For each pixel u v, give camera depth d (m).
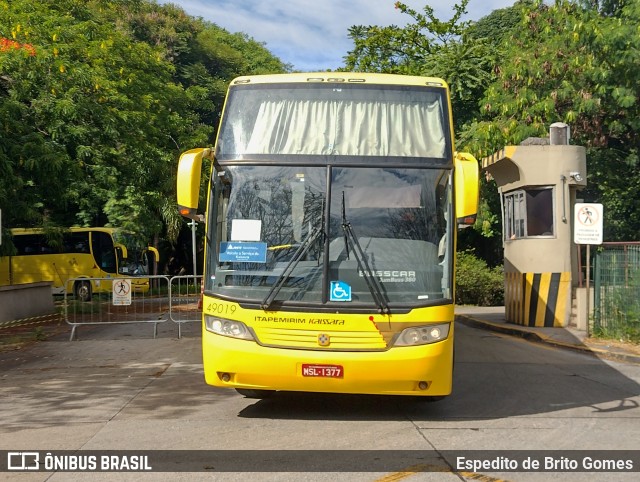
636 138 23.81
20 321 17.58
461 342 14.63
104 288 15.62
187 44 48.19
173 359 11.94
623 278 14.02
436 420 7.66
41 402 8.64
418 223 7.48
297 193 7.56
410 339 7.16
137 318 15.31
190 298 15.88
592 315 15.10
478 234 29.56
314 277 7.28
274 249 7.44
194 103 38.84
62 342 14.33
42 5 25.48
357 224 7.43
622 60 20.45
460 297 26.00
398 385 7.18
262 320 7.25
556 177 16.47
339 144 7.76
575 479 5.67
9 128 19.81
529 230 16.81
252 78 8.23
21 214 19.52
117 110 25.17
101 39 27.25
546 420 7.67
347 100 7.96
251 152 7.80
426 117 7.91
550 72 22.12
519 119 23.16
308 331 7.18
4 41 21.22
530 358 12.34
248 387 7.38
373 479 5.63
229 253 7.52
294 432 7.12
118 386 9.60
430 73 29.12
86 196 30.06
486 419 7.71
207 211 7.80
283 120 7.92
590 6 23.03
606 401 8.71
